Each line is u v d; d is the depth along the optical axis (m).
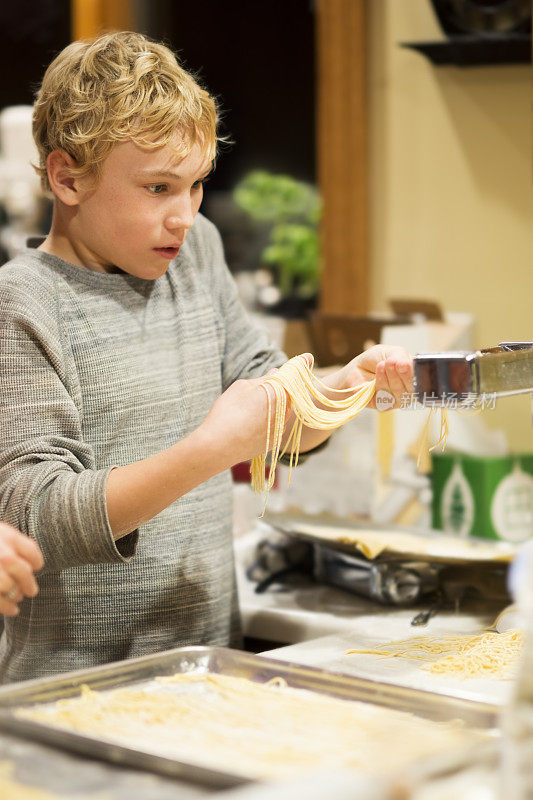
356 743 0.81
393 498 2.07
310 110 4.55
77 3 4.17
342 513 2.05
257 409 1.10
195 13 4.45
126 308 1.33
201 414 1.41
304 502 2.09
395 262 2.93
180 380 1.38
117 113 1.17
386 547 1.56
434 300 2.87
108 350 1.30
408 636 1.37
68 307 1.28
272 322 2.37
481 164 2.76
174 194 1.24
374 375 1.30
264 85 4.58
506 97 2.71
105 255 1.29
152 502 1.10
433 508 2.22
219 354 1.47
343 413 1.19
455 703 0.90
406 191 2.88
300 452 1.40
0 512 1.15
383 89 2.88
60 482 1.12
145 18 4.29
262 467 1.18
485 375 0.95
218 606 1.42
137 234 1.24
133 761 0.74
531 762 0.64
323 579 1.69
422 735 0.83
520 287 2.76
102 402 1.29
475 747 0.68
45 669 1.31
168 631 1.35
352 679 0.96
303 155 4.58
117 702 0.92
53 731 0.78
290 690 0.97
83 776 0.73
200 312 1.43
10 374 1.19
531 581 0.70
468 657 1.18
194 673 1.02
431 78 2.80
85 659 1.31
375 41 2.88
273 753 0.78
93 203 1.24
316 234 3.95
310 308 3.96
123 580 1.32
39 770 0.74
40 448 1.16
